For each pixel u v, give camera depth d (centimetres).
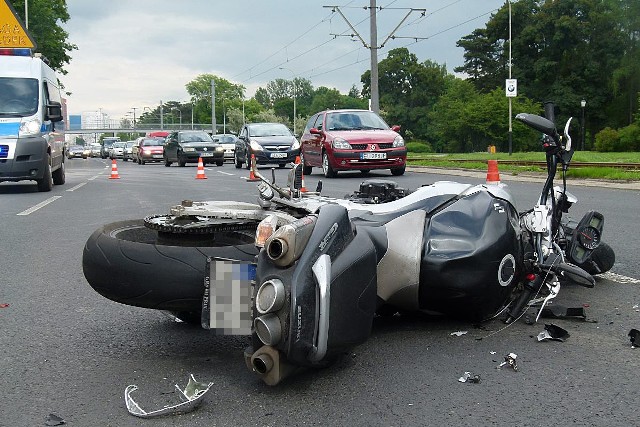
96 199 1392
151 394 352
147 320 493
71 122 15738
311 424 313
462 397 343
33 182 1972
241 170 2566
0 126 1552
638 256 688
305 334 313
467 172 2189
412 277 416
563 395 345
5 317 504
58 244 832
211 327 346
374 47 3531
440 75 10938
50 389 362
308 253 318
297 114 17525
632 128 6134
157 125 15512
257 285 321
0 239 872
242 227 406
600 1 7438
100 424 318
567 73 7738
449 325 460
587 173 1803
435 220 428
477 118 7831
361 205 448
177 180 1998
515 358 382
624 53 7150
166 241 398
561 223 533
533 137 7650
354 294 334
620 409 327
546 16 7688
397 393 347
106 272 384
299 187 457
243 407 333
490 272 424
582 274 461
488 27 8438
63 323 487
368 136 1894
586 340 430
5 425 319
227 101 17412
